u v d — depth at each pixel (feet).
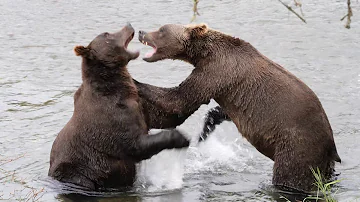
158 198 39.47
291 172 39.81
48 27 78.89
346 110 53.62
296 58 66.90
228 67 41.68
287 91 40.47
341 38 72.54
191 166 44.75
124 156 40.50
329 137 40.22
